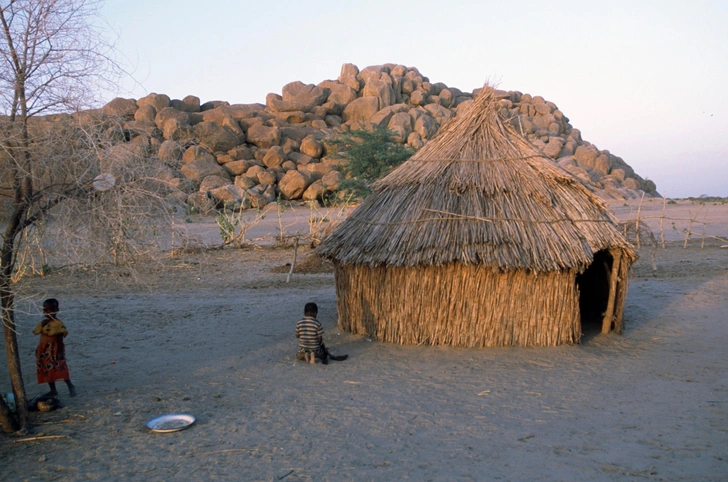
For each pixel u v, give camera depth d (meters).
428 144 9.24
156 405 5.79
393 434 5.00
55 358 5.84
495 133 8.85
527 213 7.82
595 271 10.21
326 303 11.01
